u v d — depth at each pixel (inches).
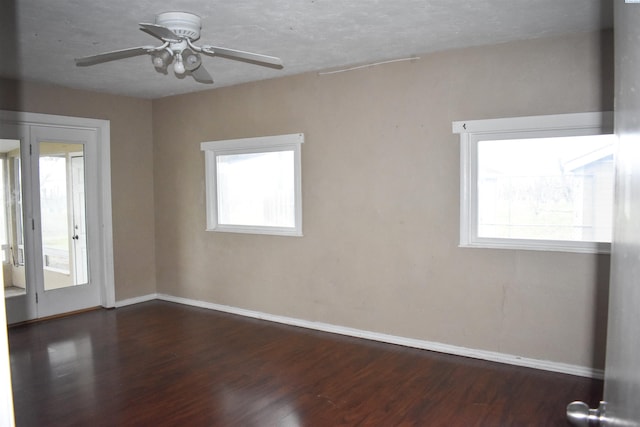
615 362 31.0
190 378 138.1
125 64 164.4
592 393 125.3
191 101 216.7
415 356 154.1
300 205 185.5
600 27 130.0
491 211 151.1
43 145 197.6
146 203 231.8
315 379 136.5
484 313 150.4
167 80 190.2
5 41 138.8
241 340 171.8
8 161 186.7
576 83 135.0
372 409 118.3
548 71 138.4
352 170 172.6
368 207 169.9
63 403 122.8
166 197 229.8
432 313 159.2
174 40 115.9
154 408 119.9
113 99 217.2
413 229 161.5
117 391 129.7
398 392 127.6
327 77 175.9
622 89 28.9
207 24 126.8
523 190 146.2
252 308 203.5
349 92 171.3
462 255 153.3
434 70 155.0
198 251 219.9
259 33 134.9
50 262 201.9
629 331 25.2
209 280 217.3
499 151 149.0
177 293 229.5
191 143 218.4
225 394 127.4
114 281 219.3
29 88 189.6
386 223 166.6
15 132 188.1
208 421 113.1
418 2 112.8
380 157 166.4
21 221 191.6
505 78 144.3
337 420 113.0
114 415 116.4
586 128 135.2
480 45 147.0
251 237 201.5
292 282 190.5
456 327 155.3
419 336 161.9
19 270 191.9
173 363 149.8
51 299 202.4
